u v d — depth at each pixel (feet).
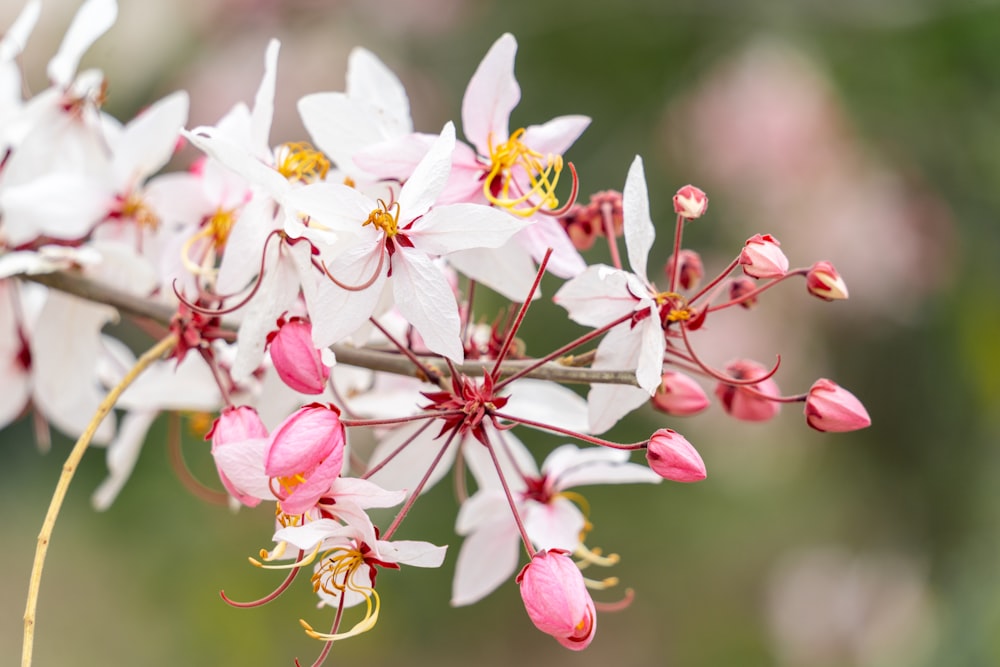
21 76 2.52
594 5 4.42
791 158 4.53
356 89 2.35
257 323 2.22
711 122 4.56
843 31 4.49
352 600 2.20
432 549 2.16
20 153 2.41
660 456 2.17
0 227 2.44
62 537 4.80
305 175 2.31
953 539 4.35
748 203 4.63
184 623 4.31
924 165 4.47
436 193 2.16
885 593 4.71
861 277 4.50
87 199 2.40
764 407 2.28
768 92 4.52
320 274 2.21
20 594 4.82
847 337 4.61
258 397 2.40
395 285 2.17
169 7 4.59
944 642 3.98
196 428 2.58
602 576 5.12
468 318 2.33
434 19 4.68
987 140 4.27
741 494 5.09
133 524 4.33
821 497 4.83
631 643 5.29
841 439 4.68
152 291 2.43
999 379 4.25
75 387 2.48
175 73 4.71
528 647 5.25
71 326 2.46
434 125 4.63
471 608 5.14
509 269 2.27
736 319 4.73
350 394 2.39
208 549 4.33
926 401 4.42
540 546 2.37
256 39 4.75
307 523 2.15
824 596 4.92
